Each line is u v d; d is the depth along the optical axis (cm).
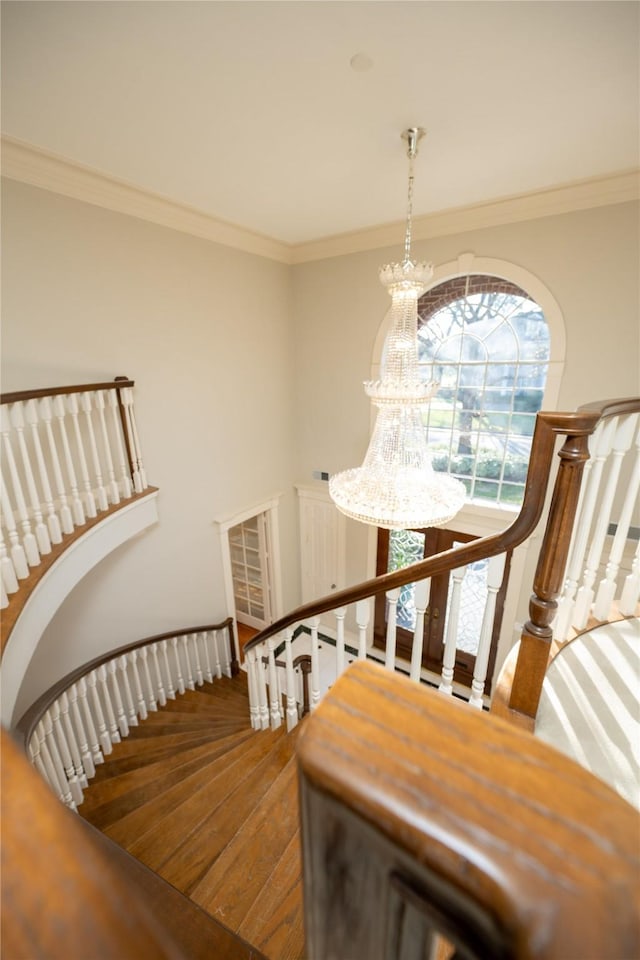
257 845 173
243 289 432
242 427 463
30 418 233
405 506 241
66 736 262
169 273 357
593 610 162
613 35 169
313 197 330
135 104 211
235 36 168
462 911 24
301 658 264
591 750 109
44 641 313
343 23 163
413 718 32
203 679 454
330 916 33
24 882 22
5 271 258
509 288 379
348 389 489
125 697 375
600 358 341
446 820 25
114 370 327
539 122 233
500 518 418
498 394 407
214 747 256
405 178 300
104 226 305
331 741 31
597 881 21
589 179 304
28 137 238
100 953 19
